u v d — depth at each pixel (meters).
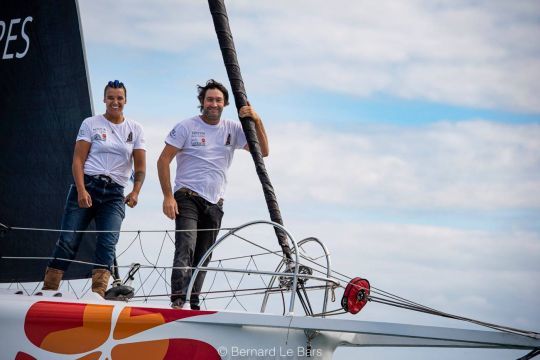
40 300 10.95
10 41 15.34
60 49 15.12
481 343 10.73
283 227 11.23
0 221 15.02
